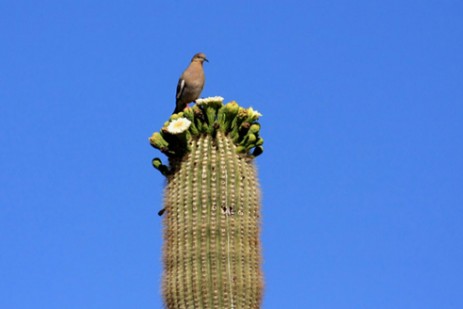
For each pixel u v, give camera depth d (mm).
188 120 14008
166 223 13742
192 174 13711
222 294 13102
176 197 13695
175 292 13250
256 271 13445
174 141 14016
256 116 14297
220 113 14180
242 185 13688
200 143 13977
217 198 13523
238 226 13453
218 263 13219
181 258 13344
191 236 13375
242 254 13367
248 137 14031
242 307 13172
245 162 13977
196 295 13109
